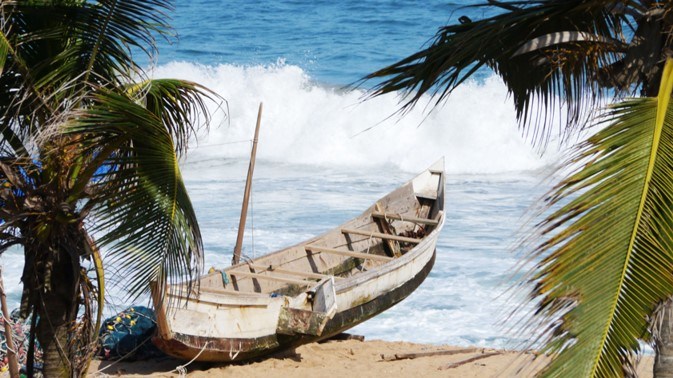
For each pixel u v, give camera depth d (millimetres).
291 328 19078
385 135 44031
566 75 11297
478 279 25078
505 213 32531
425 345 20750
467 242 28594
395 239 24172
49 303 12289
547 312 6863
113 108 11070
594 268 6805
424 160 42219
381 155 43250
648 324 6633
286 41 64688
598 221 6980
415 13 69938
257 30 67812
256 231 30047
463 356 19688
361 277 20625
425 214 28078
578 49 10703
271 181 38438
